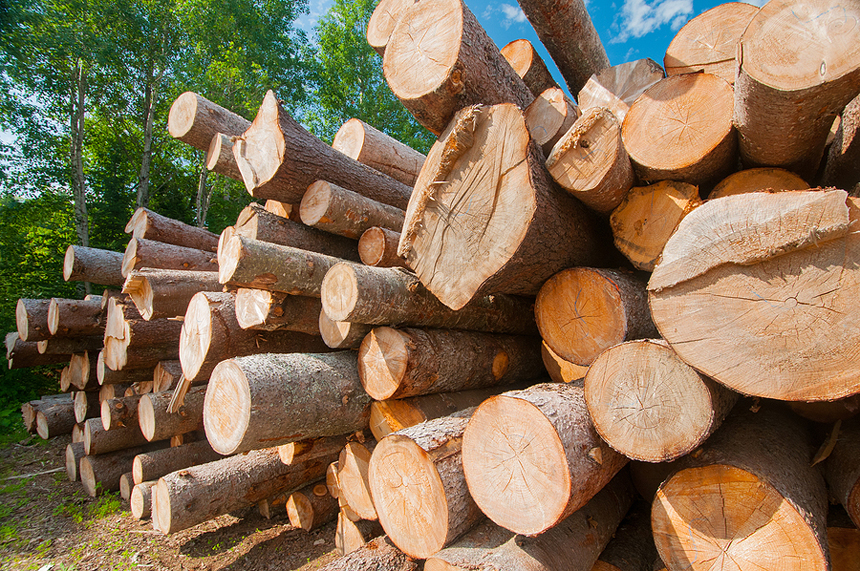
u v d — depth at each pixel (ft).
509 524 5.51
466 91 7.13
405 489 6.34
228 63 42.55
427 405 8.99
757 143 6.19
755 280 4.36
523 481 5.48
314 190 11.71
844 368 3.93
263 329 10.34
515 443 5.58
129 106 41.42
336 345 9.04
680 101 6.73
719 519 4.88
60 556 10.18
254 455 11.39
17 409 21.20
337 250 13.26
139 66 38.65
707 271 4.57
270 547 10.39
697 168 6.62
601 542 6.66
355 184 13.07
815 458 6.09
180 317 13.83
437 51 7.00
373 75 55.47
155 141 43.78
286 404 7.93
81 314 17.67
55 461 16.56
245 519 11.79
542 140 8.49
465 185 6.91
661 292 4.90
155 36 38.86
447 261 7.09
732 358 4.47
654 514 5.29
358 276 7.99
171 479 10.11
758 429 5.99
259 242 9.54
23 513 12.45
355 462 9.03
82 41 33.96
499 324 10.69
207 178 46.24
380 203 12.92
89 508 12.73
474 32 7.12
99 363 15.29
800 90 4.78
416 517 6.21
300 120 54.49
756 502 4.72
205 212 41.27
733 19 7.93
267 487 11.03
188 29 41.45
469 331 10.36
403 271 9.46
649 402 5.19
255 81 43.73
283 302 10.07
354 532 9.54
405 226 7.59
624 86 9.14
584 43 11.71
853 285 3.89
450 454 6.28
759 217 4.28
